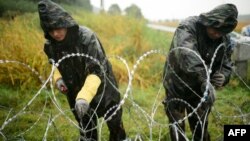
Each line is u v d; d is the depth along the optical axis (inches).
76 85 147.2
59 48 136.9
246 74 303.0
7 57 291.4
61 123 223.5
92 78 133.0
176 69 147.6
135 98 270.7
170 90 152.5
